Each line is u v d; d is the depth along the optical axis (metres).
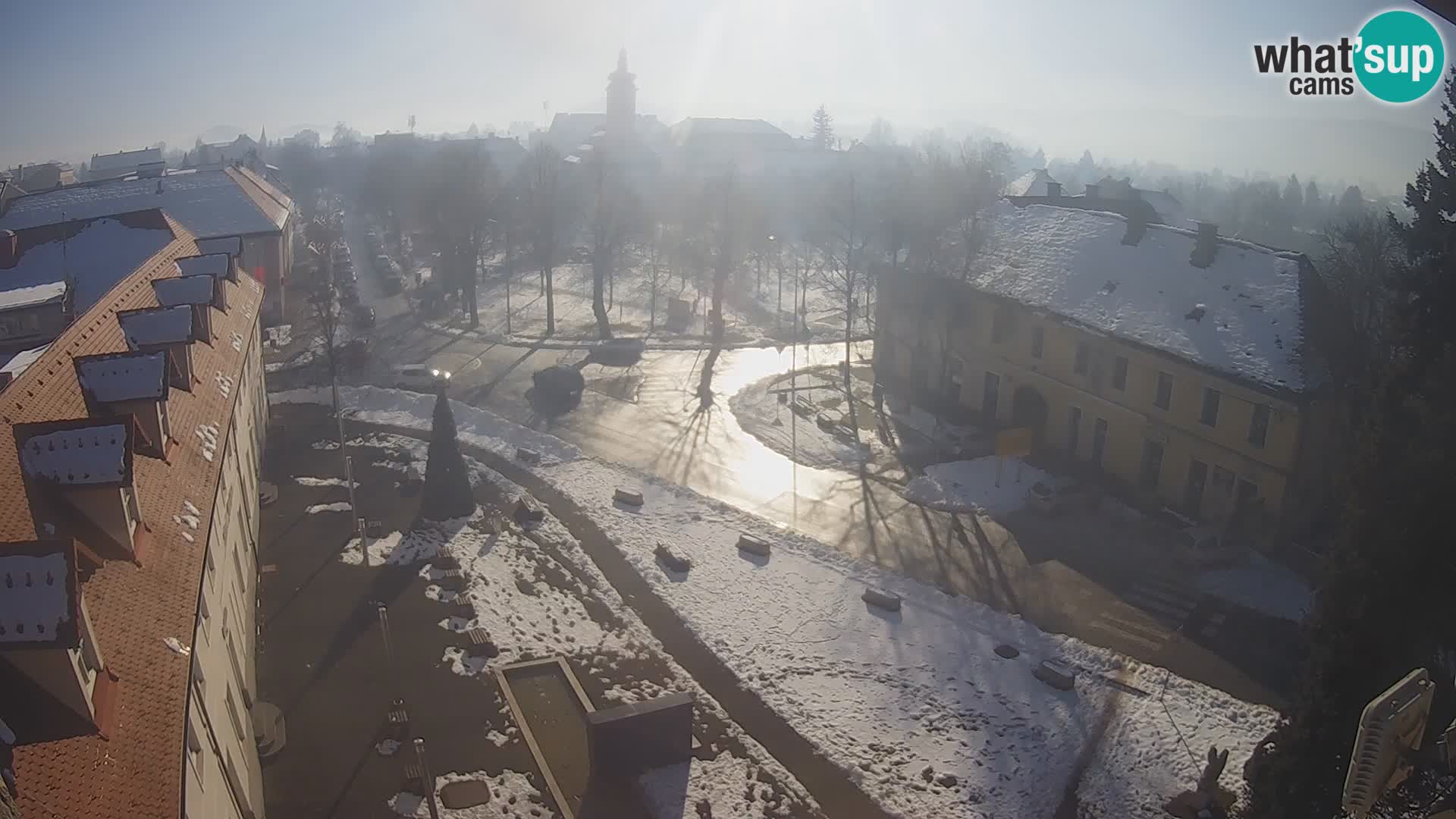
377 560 45.59
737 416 68.50
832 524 51.09
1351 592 24.89
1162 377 51.34
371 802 30.27
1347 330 49.31
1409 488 23.62
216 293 47.56
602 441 63.75
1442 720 24.81
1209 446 48.97
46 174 154.88
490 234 126.06
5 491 18.72
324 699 35.19
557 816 30.02
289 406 68.56
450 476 49.62
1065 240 63.72
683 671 37.91
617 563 46.56
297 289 109.50
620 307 104.94
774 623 41.25
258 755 31.97
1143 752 33.16
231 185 99.25
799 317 101.38
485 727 33.91
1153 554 46.75
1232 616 41.28
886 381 74.25
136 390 26.06
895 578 44.78
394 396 70.19
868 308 91.81
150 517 23.53
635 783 31.69
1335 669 25.00
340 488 53.72
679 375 78.56
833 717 35.22
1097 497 52.03
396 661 37.62
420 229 146.12
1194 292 53.38
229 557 32.91
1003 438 54.12
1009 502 52.53
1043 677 37.03
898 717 35.19
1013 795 31.38
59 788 14.34
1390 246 59.09
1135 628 40.56
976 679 37.31
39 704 15.37
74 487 20.16
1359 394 35.03
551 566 46.16
